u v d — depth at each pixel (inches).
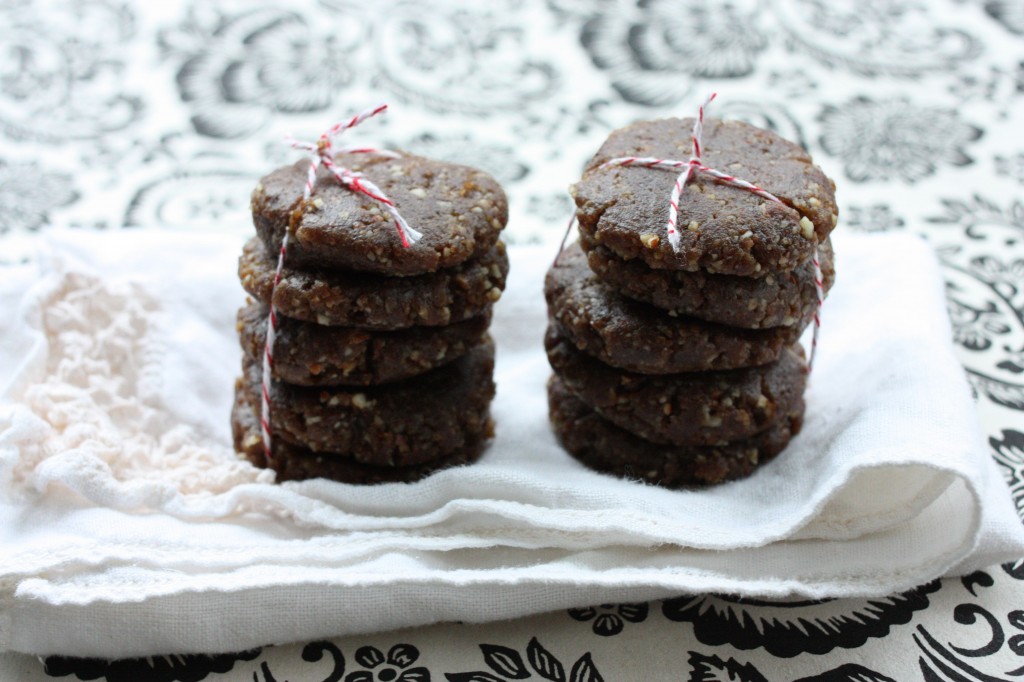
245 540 14.1
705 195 14.2
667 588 13.7
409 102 21.3
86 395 15.4
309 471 15.0
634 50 22.4
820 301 14.5
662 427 14.7
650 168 14.5
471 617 13.8
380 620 13.8
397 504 14.5
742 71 22.0
